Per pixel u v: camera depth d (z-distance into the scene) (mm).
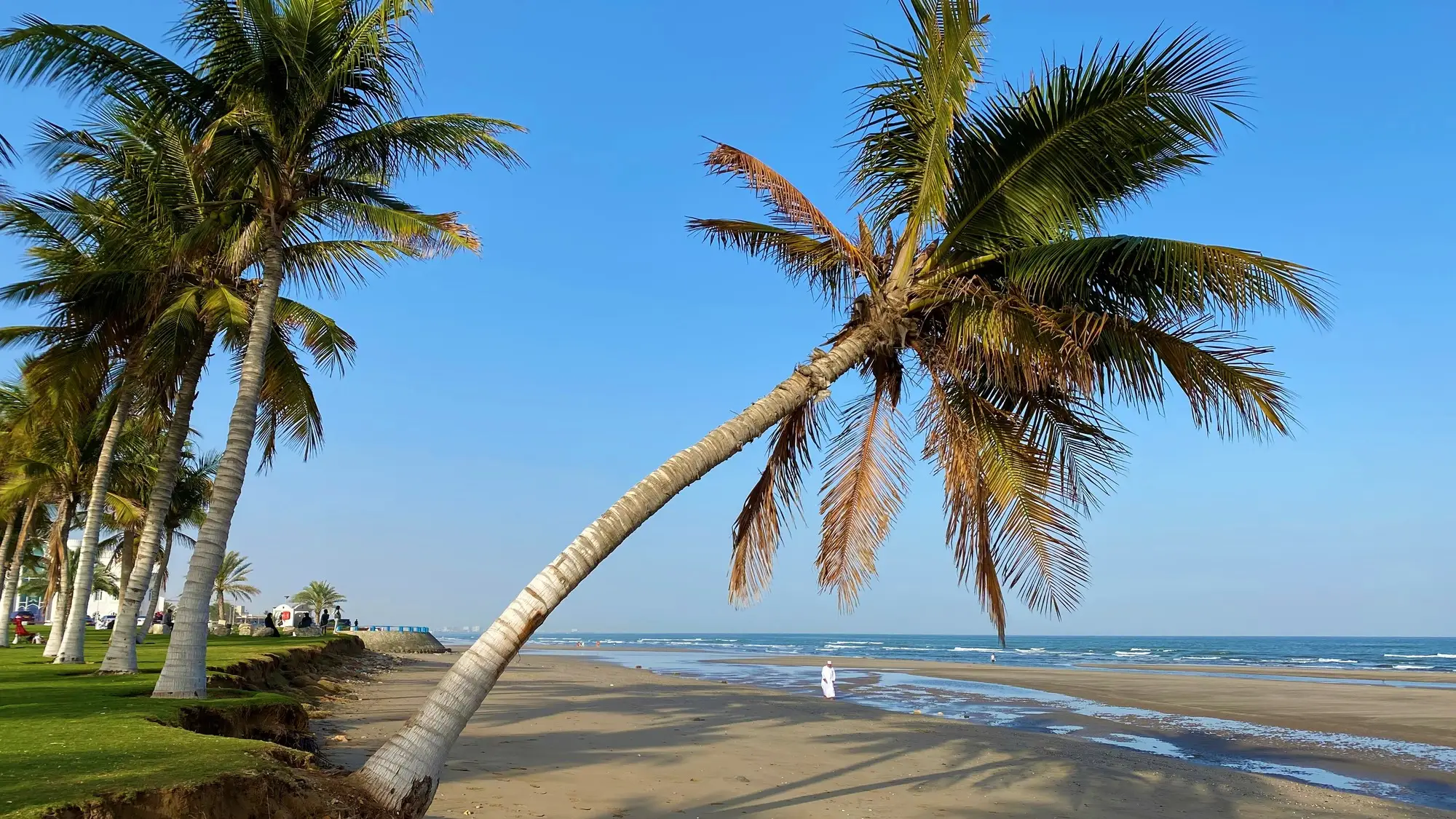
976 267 8484
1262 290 6863
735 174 9031
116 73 10688
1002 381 9117
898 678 39500
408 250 13805
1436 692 32219
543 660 51656
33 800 4672
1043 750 14734
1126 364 8172
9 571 32500
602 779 10000
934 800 10016
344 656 34719
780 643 166000
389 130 11773
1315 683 38000
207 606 10820
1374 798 12359
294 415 16297
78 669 15469
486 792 8867
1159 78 7281
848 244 8500
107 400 18297
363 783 5207
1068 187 8016
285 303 16281
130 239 15273
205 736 7027
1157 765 13781
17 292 15031
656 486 6047
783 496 9344
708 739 13961
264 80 11195
